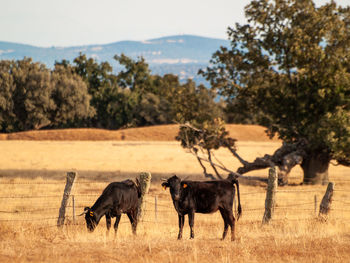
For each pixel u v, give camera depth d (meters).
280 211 71.50
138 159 192.75
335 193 100.88
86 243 40.72
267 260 34.62
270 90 120.81
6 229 46.75
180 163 182.38
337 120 107.12
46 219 58.53
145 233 48.28
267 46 118.25
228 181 45.50
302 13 115.88
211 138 113.94
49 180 112.50
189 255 35.53
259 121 128.62
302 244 40.97
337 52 112.56
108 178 122.62
